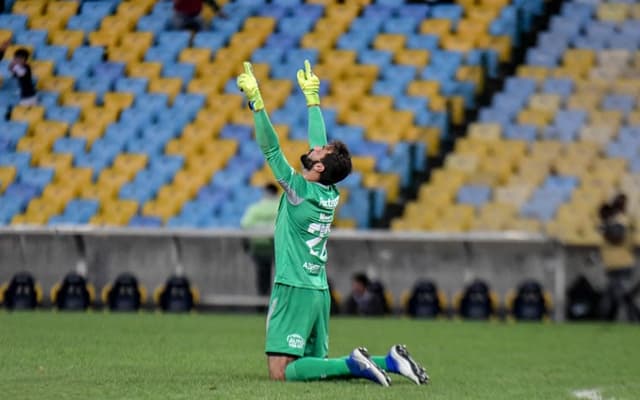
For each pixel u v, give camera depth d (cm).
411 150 7312
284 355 3003
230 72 8112
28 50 8319
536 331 5488
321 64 8019
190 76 8144
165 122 7831
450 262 6347
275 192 6394
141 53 8362
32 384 2948
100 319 5719
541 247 6275
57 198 7512
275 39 8256
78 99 8119
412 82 7800
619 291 6278
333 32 8238
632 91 7644
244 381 3017
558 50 7938
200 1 8419
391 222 7038
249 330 5188
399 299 6362
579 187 7075
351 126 7544
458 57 7919
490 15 8169
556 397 2936
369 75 7881
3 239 6544
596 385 3297
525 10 8156
